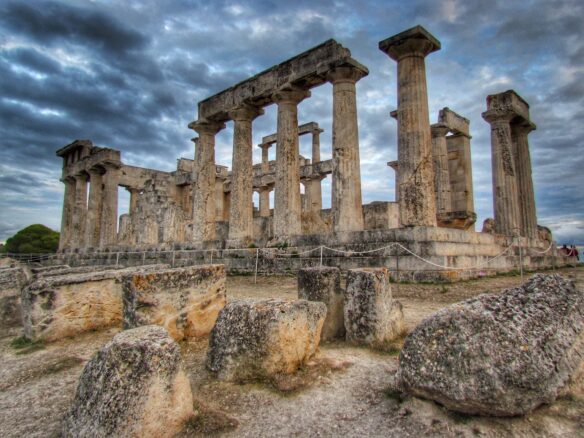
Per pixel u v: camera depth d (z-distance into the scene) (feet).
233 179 63.26
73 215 107.76
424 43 43.55
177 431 12.20
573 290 14.69
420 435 11.30
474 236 45.16
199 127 70.95
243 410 13.55
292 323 16.25
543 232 73.51
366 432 11.75
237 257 56.70
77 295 25.77
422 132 42.73
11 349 23.59
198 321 22.50
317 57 52.90
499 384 11.00
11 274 33.35
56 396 16.05
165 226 72.28
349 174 48.57
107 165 94.22
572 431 10.79
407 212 42.01
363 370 16.08
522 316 12.49
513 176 60.23
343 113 49.90
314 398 14.06
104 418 11.22
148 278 20.66
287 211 55.01
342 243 44.98
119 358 12.05
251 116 64.90
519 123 66.44
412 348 12.93
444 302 27.66
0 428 13.51
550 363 11.64
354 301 19.39
